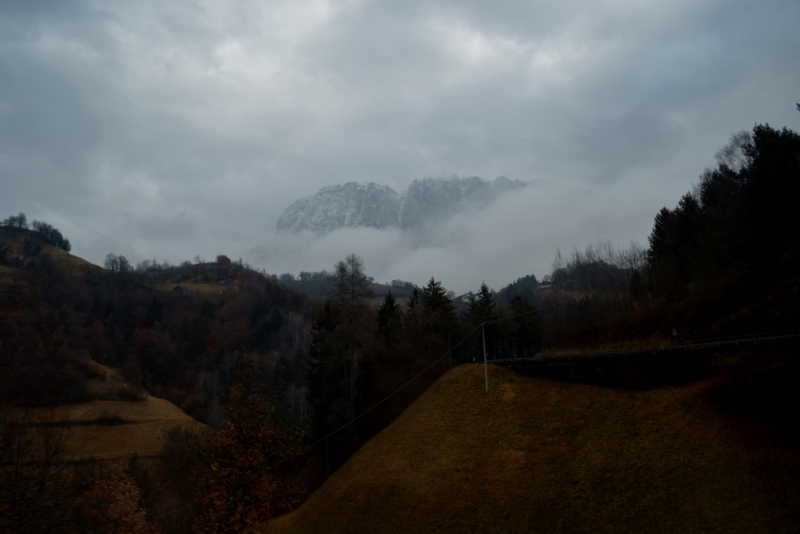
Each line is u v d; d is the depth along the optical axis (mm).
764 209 50312
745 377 37938
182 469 55500
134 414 92562
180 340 143375
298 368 116688
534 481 40906
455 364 72875
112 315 146125
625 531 33531
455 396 54406
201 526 40344
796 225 46625
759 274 50375
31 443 25984
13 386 89250
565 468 40969
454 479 44125
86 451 73250
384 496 45250
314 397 68625
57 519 20641
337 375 68938
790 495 30891
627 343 64125
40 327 117125
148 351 128000
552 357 54094
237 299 174625
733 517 31297
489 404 51531
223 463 41125
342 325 69250
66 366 100062
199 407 105375
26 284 148875
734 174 61594
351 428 63906
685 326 57969
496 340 84125
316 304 150125
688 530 31750
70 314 128125
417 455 48719
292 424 69438
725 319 51719
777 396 34906
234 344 139750
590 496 37375
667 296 66500
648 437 40500
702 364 43531
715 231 58219
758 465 33719
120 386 101312
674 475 36000
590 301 80000
